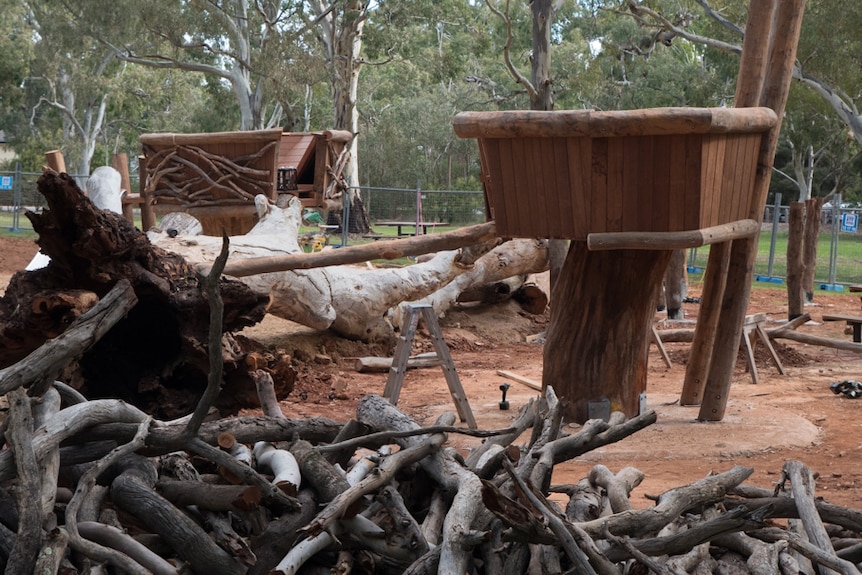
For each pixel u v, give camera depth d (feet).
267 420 14.29
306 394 37.65
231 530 11.89
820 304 75.15
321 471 13.00
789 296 59.82
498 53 184.85
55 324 19.38
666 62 150.82
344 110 123.54
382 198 128.06
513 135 28.48
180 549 11.73
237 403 21.84
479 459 15.84
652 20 122.52
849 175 188.03
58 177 18.81
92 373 21.72
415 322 32.17
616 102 151.23
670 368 47.26
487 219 34.22
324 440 14.94
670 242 27.50
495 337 54.90
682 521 14.24
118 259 20.51
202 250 40.47
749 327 44.83
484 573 12.37
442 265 49.01
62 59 167.22
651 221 27.71
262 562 11.79
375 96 216.54
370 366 44.06
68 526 11.16
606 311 31.63
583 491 15.15
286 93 119.34
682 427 32.09
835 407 37.78
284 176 54.90
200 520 12.54
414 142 210.59
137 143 235.81
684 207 27.35
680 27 119.03
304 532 11.43
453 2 128.77
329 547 12.31
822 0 103.91
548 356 32.40
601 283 31.63
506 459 12.04
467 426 31.65
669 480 25.43
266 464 13.67
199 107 207.51
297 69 114.93
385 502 12.74
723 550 14.01
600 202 28.12
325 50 124.88
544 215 29.14
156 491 12.65
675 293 61.26
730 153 28.91
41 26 159.12
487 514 12.57
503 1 160.86
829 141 163.12
